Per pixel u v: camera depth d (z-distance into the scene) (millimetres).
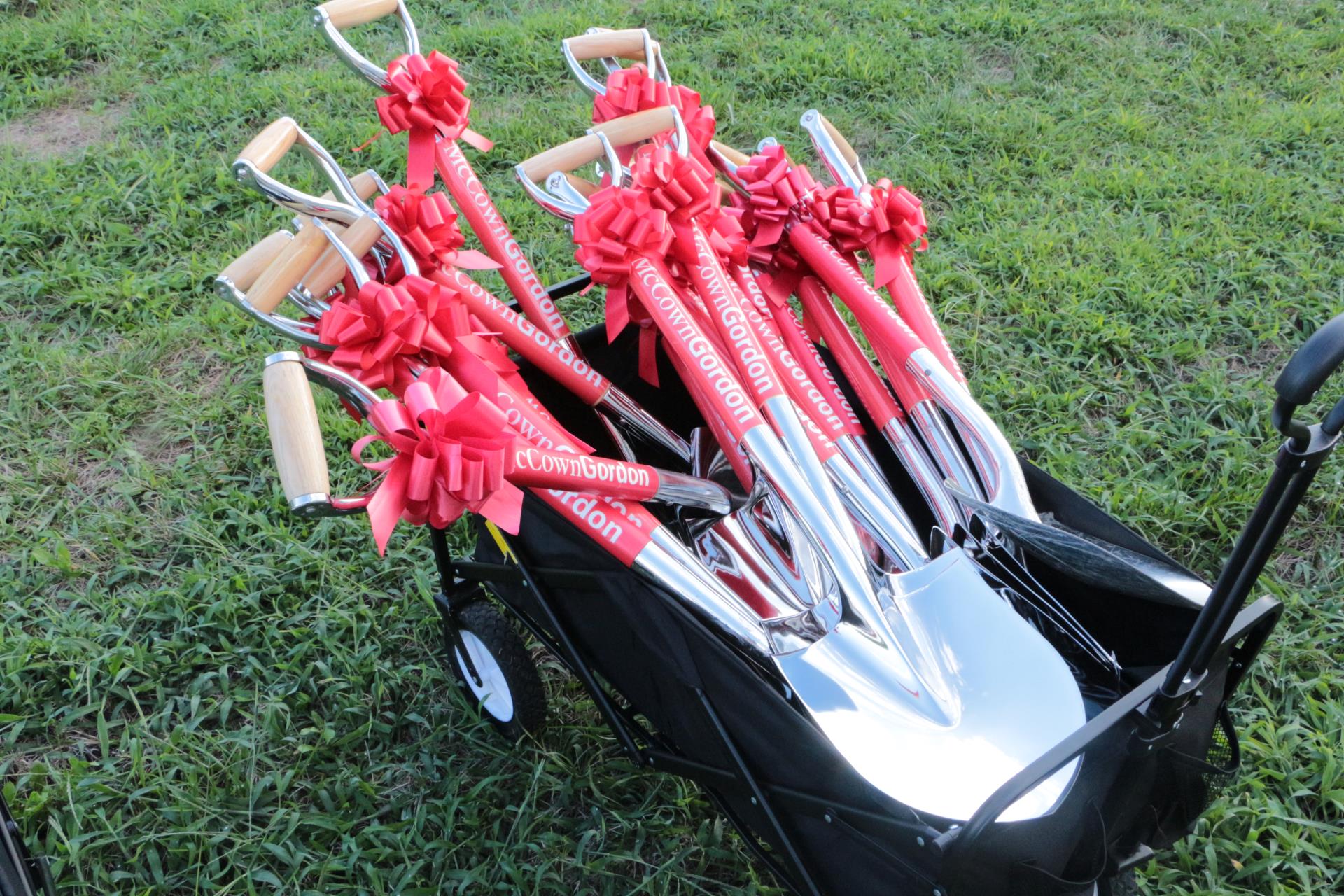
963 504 1661
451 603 1966
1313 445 928
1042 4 4770
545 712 1992
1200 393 2787
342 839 1897
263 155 1428
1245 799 1867
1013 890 1262
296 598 2322
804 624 1522
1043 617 1621
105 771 1984
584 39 1944
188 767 1973
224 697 2152
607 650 1655
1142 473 2537
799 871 1448
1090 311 3002
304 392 1279
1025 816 1238
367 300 1437
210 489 2600
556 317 1865
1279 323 2957
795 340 1931
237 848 1859
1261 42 4465
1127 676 1539
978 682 1429
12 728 2064
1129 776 1301
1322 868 1767
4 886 1449
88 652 2188
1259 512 994
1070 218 3436
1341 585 2275
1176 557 2387
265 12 4840
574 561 1569
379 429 1292
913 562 1603
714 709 1433
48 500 2586
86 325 3080
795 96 4168
